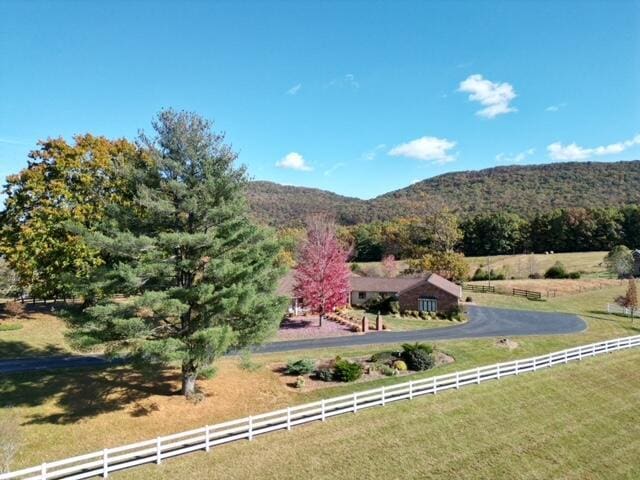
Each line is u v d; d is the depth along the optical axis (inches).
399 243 4042.8
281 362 1278.3
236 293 884.0
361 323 1867.6
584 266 3703.3
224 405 996.6
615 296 2728.8
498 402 1027.3
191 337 862.5
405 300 2209.6
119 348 884.6
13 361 1199.6
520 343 1561.3
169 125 930.1
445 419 921.5
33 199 1462.8
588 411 1018.7
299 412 925.8
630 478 767.7
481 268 3587.6
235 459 730.8
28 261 1422.2
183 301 908.0
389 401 987.3
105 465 669.9
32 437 813.2
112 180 1536.7
